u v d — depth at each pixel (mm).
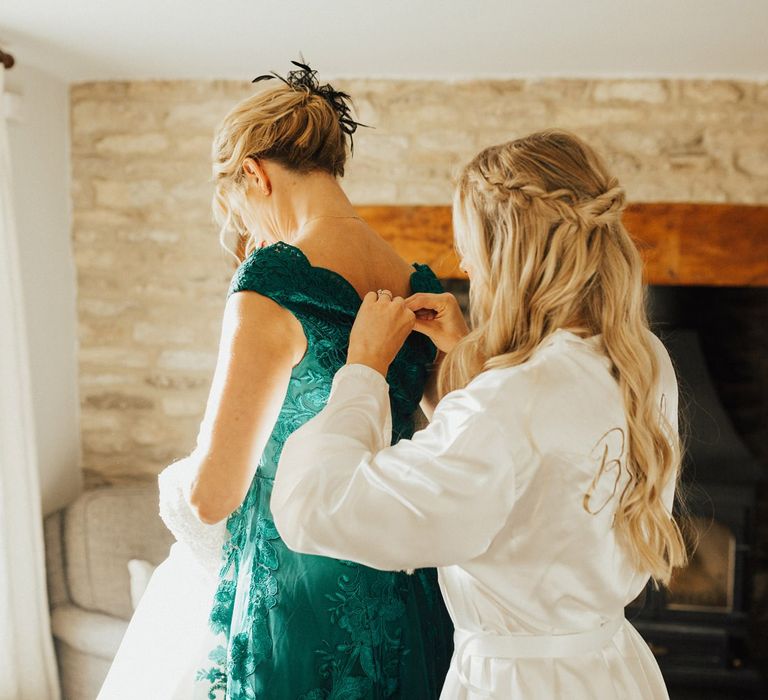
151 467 3645
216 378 1140
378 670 1245
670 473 1102
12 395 2746
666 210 3348
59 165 3480
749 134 3328
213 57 3143
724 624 3381
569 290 1036
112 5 2498
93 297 3600
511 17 2598
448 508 935
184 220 3543
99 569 3029
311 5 2490
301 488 989
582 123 3371
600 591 1070
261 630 1213
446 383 1167
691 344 3736
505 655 1080
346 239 1270
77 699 2885
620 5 2463
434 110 3420
